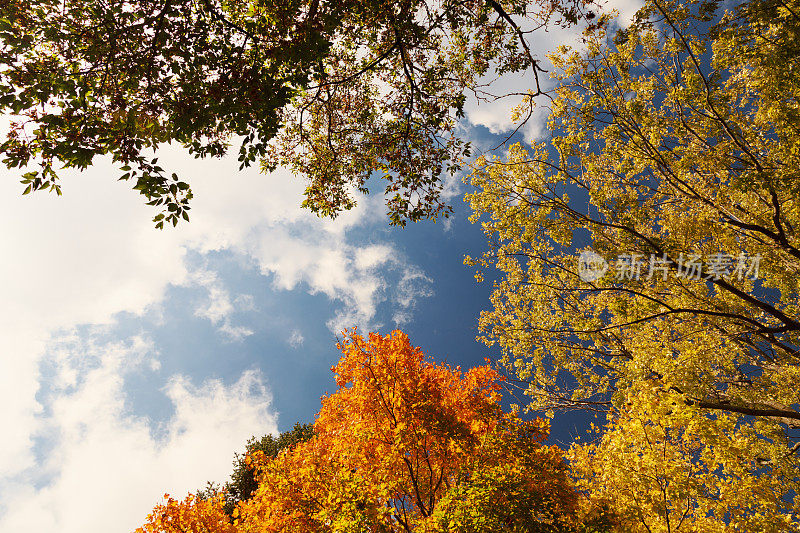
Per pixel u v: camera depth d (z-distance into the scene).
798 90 6.74
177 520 7.82
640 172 10.24
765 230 8.60
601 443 7.54
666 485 6.40
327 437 8.64
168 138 4.43
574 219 9.96
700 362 7.44
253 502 8.29
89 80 4.18
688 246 9.20
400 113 7.31
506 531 6.04
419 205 7.44
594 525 6.28
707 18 6.86
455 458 7.82
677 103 8.98
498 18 6.62
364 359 7.85
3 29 3.73
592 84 9.74
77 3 4.13
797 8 6.05
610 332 11.51
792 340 9.38
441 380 8.96
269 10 5.08
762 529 6.00
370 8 5.95
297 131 7.65
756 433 8.55
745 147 8.41
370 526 6.45
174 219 4.46
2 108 3.76
